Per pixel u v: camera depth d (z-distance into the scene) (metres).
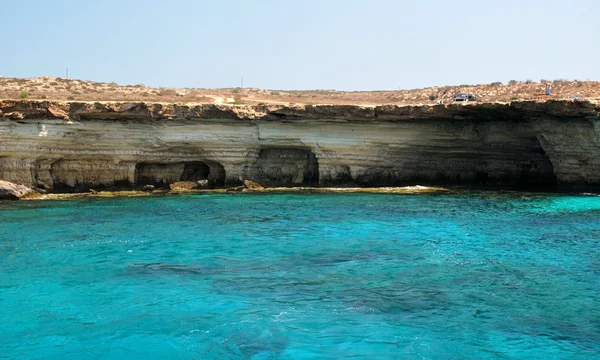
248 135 47.69
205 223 31.47
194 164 49.41
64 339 15.80
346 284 20.16
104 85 88.00
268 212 35.22
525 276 21.02
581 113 40.50
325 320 16.92
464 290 19.47
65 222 31.84
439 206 37.38
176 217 33.47
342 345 15.33
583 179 43.78
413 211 35.31
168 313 17.53
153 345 15.41
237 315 17.31
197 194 44.78
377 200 40.44
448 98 91.38
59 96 69.62
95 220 32.50
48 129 43.06
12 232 29.05
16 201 40.38
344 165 48.72
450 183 49.94
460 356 14.68
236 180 48.41
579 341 15.50
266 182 49.53
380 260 23.22
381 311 17.61
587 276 21.02
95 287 19.98
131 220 32.47
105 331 16.28
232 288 19.78
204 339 15.73
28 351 15.12
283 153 49.62
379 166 48.78
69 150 44.56
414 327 16.42
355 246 25.69
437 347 15.18
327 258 23.58
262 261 23.20
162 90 86.00
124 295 19.16
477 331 16.14
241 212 35.25
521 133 46.16
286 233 28.61
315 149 48.34
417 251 24.72
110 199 41.72
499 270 21.78
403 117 46.16
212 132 47.16
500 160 49.28
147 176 47.91
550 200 39.88
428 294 19.08
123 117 44.94
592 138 41.72
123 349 15.22
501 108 42.97
